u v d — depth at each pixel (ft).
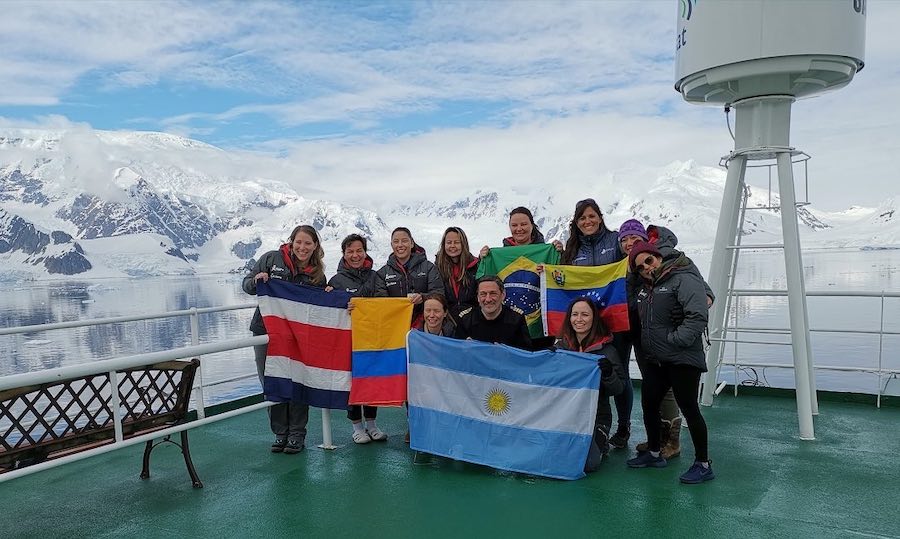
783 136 17.87
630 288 16.29
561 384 14.34
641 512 12.26
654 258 13.96
